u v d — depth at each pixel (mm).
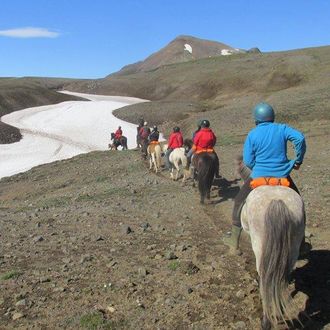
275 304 5340
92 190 20125
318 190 14617
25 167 48656
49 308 7035
